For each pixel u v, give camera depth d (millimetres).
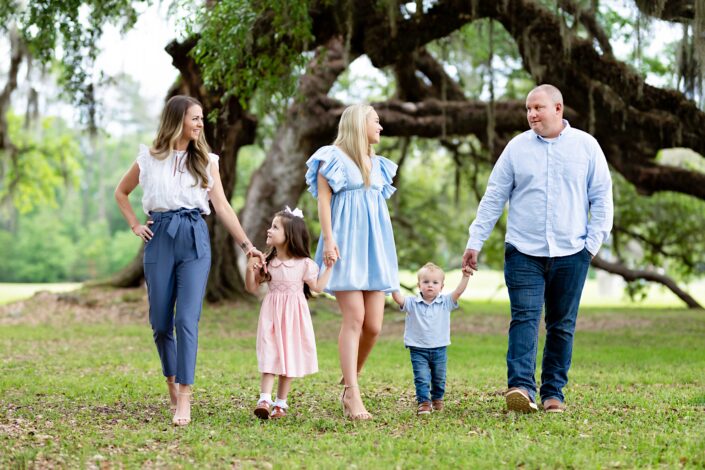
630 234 22234
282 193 17828
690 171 15312
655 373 7676
